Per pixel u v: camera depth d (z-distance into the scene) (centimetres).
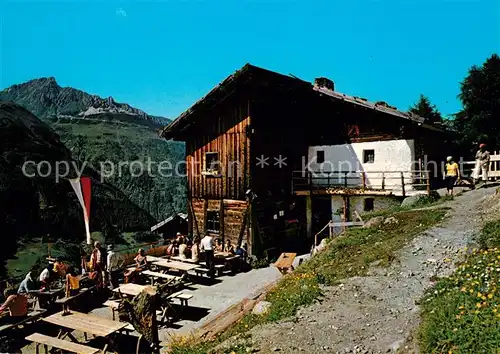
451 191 1709
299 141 2295
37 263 1903
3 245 1997
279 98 2161
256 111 2008
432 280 923
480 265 846
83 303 1443
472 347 557
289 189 2217
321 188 2178
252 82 1945
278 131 2144
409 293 881
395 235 1290
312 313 844
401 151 2003
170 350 923
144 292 942
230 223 2064
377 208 2048
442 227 1251
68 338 1166
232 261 1894
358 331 743
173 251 1952
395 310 809
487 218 1227
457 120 2995
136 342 1127
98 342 1138
